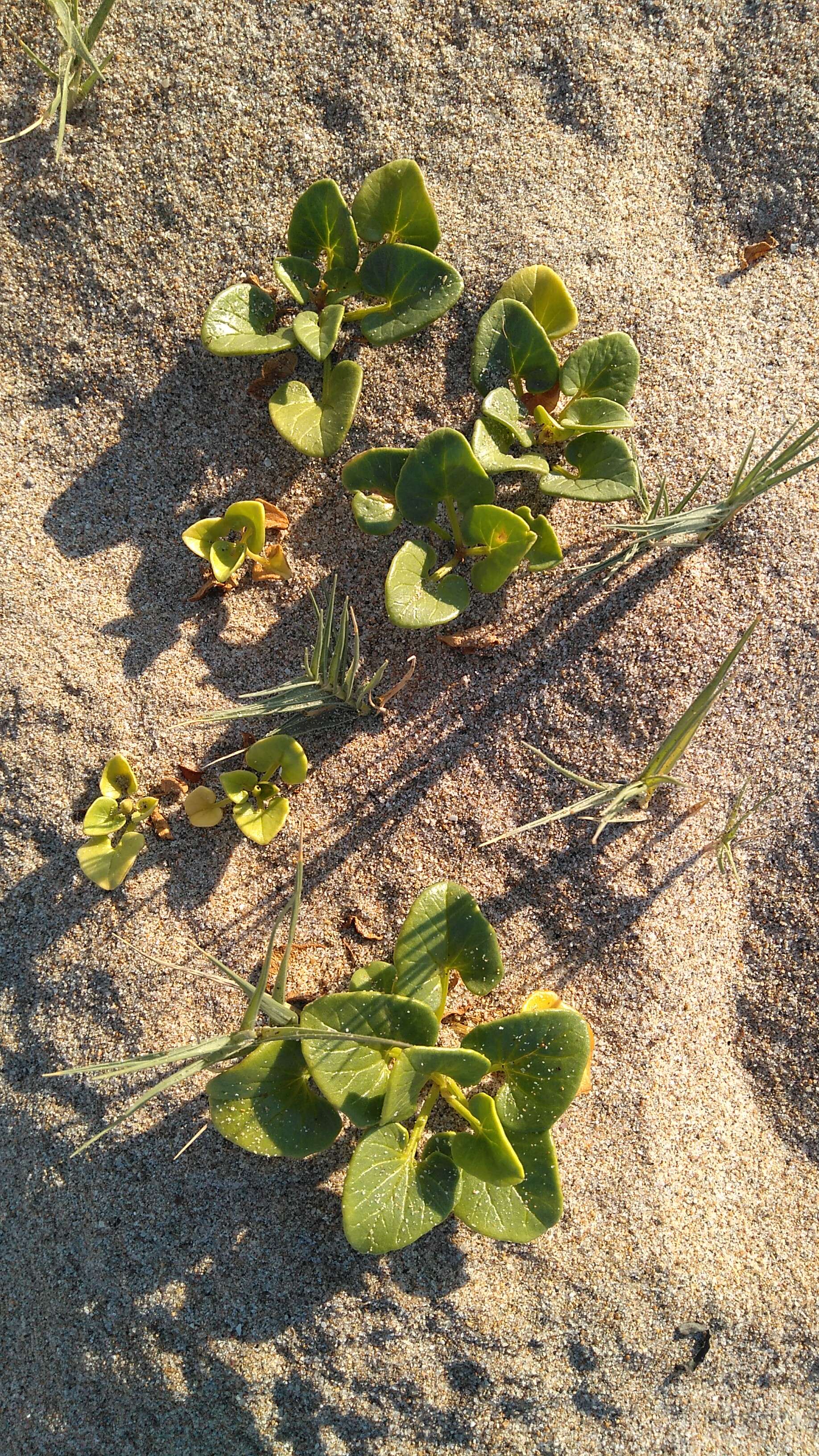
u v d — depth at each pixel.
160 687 0.38
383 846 0.38
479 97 0.40
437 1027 0.34
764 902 0.39
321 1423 0.36
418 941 0.35
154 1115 0.37
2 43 0.39
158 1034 0.37
